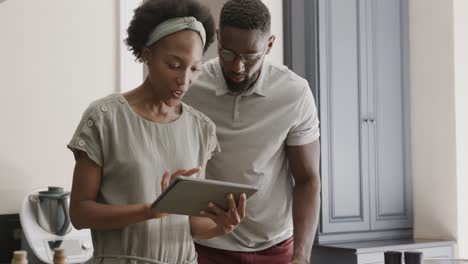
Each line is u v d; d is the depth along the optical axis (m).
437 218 4.64
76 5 3.18
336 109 4.28
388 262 1.93
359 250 3.98
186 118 1.71
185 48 1.58
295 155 2.33
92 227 1.57
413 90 4.72
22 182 3.00
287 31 4.30
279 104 2.24
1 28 2.96
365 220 4.44
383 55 4.56
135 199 1.58
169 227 1.63
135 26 1.62
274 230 2.31
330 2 4.25
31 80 3.04
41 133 3.06
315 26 4.18
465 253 4.59
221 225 1.62
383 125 4.56
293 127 2.29
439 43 4.62
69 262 2.77
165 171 1.61
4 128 2.96
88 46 3.22
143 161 1.59
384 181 4.56
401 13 4.68
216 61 2.29
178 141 1.67
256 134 2.22
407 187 4.69
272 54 4.25
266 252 2.31
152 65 1.61
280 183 2.33
